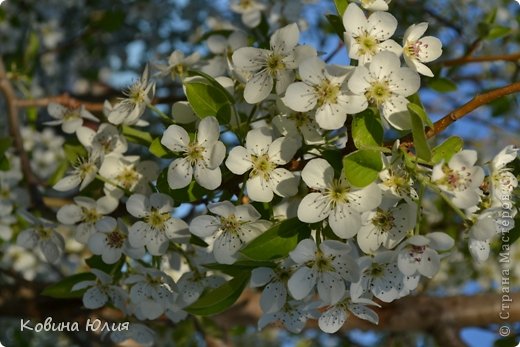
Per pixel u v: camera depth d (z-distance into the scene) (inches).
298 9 22.7
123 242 16.1
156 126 27.7
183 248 16.6
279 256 14.1
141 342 18.1
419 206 14.1
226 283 14.9
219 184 14.7
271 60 15.2
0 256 27.6
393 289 14.6
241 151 14.8
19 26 33.8
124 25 38.7
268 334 36.2
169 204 15.4
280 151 14.8
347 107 14.4
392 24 15.1
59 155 29.8
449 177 13.9
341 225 14.2
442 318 22.7
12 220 21.6
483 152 28.8
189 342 28.2
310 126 15.1
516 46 29.9
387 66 14.5
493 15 22.6
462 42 29.3
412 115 13.6
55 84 37.9
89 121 21.5
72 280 16.9
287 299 15.2
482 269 28.6
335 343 33.7
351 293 14.3
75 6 38.4
